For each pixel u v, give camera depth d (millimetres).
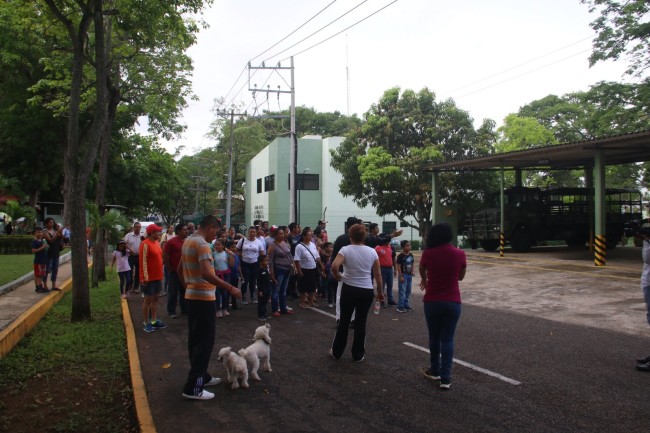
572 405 5047
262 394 5438
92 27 16281
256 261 11438
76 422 4727
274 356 6961
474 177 27109
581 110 42094
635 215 26281
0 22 18266
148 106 16125
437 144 27109
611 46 21188
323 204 37062
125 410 5102
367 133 28812
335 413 4898
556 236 24766
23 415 4926
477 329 8586
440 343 5793
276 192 37000
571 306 10680
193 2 10305
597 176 17672
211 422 4707
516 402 5137
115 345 7574
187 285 5281
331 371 6246
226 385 5742
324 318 9750
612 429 4477
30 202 31688
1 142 27516
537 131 38938
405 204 28219
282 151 37125
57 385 5805
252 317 9867
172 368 6480
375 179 26312
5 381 5887
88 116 22672
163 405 5141
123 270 12000
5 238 22469
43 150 28188
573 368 6289
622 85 23453
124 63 15211
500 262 19625
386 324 9141
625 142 17031
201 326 5246
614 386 5609
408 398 5277
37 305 9461
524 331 8414
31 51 20531
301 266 10812
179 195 57219
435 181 25734
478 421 4668
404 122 27844
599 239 17391
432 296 5602
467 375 6027
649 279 6398
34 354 6996
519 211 23828
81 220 9305
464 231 27641
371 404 5121
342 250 6535
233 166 48375
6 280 12391
